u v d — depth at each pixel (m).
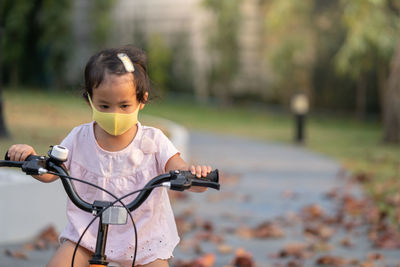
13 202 8.65
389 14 26.53
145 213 4.32
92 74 3.89
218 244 8.80
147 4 42.69
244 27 39.78
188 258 8.01
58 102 29.53
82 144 4.37
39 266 7.33
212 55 39.19
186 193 13.13
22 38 39.41
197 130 29.03
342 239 9.25
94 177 4.34
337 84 35.88
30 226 8.83
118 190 4.33
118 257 4.27
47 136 16.03
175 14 41.91
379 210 10.95
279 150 21.73
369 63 28.38
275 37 38.03
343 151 21.56
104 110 3.95
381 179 14.91
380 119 35.31
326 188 13.84
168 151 4.36
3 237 8.56
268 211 11.33
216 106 39.91
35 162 3.88
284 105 38.47
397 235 9.26
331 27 35.03
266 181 14.77
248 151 21.16
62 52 39.56
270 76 39.12
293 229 9.91
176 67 41.53
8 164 3.89
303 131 24.52
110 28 41.66
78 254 4.18
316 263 7.86
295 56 35.03
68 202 4.32
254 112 38.22
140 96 3.99
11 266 7.26
